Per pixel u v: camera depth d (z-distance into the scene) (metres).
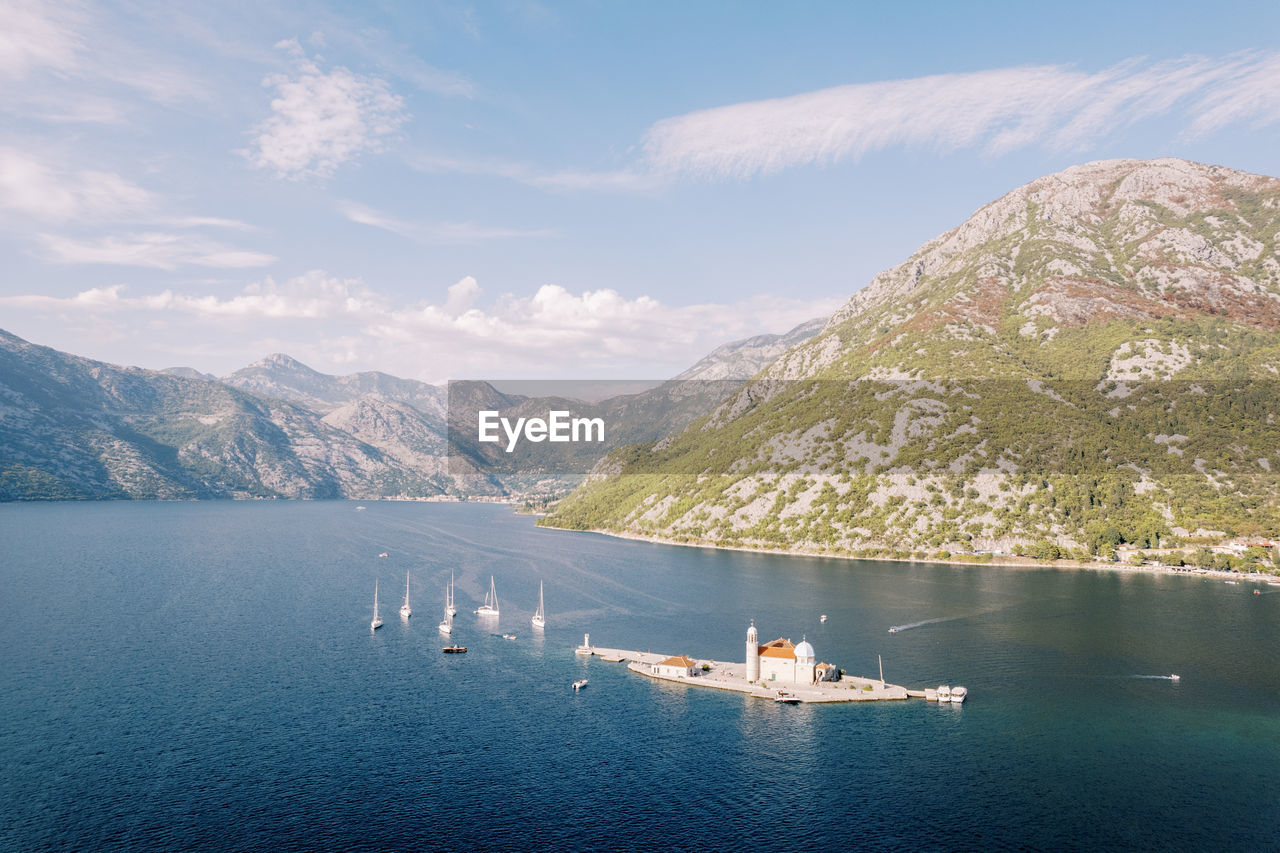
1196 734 132.00
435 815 106.12
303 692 154.50
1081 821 104.31
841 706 146.50
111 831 101.12
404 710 144.62
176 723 137.50
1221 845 98.56
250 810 106.75
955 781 115.69
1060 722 137.62
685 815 106.50
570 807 108.44
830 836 101.25
